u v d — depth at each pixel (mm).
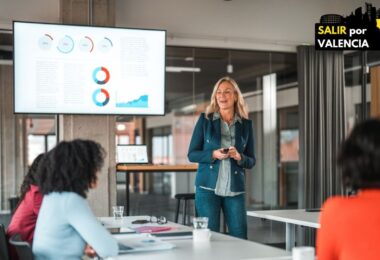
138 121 7441
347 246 1527
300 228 6301
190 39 6801
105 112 5688
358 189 1567
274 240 7316
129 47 5746
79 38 5602
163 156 7816
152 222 3473
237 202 3697
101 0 5965
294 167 7625
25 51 5438
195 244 2602
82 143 2408
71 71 5578
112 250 2242
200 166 3777
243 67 7383
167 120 7680
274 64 7410
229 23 6930
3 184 6492
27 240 2844
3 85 6387
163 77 5852
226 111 3836
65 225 2303
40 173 2379
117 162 5895
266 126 7578
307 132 7176
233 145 3795
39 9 6121
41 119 6609
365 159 1503
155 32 5809
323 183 7242
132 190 7754
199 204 3727
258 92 7492
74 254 2314
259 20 7055
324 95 7258
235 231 3686
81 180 2363
